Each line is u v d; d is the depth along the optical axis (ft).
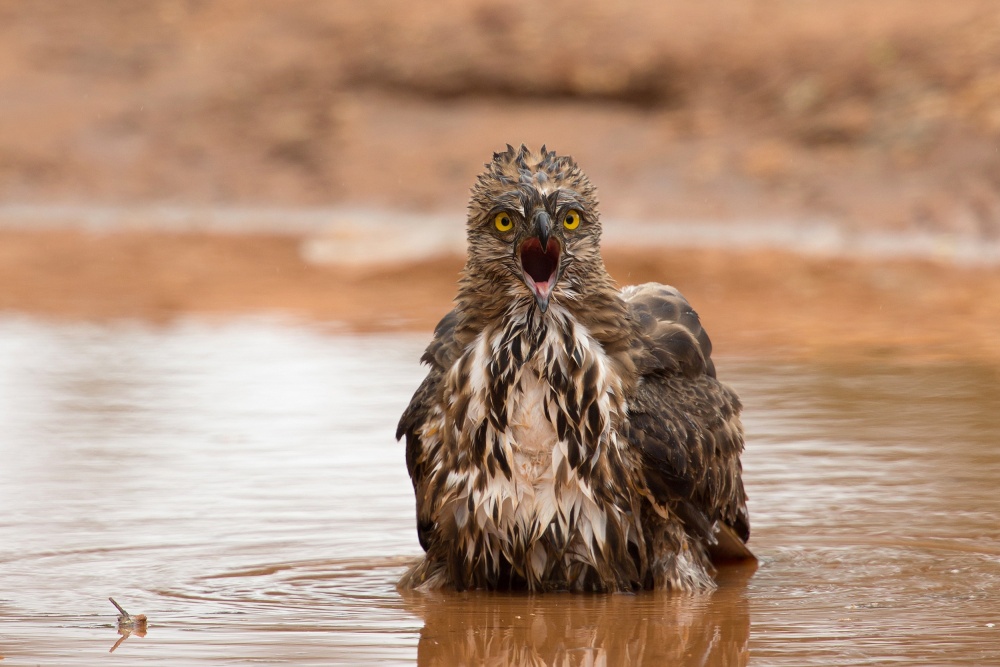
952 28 104.37
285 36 125.90
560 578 25.21
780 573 26.07
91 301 71.26
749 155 98.17
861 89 100.68
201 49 125.90
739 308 64.54
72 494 32.12
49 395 45.27
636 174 99.35
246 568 26.43
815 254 79.51
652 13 117.70
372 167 108.88
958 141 92.12
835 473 33.30
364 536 28.73
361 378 47.91
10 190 109.19
